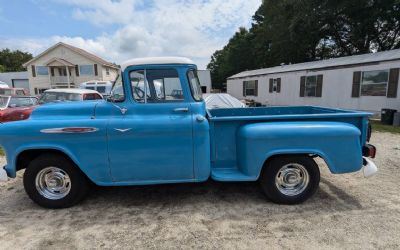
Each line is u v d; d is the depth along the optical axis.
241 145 3.75
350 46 26.00
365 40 23.89
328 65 15.73
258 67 36.03
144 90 3.71
